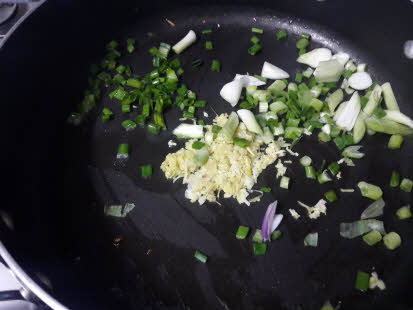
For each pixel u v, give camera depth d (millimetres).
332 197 175
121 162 188
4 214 154
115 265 161
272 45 231
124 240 167
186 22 240
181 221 171
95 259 162
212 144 188
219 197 176
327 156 188
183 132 192
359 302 153
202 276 157
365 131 196
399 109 206
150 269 160
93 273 159
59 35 199
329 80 211
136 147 192
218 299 153
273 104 200
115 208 175
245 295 153
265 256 162
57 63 207
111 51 225
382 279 157
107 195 179
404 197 177
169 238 167
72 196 180
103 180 183
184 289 155
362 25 213
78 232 170
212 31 237
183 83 214
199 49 229
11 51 174
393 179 179
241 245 164
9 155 176
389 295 154
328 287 156
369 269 160
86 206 177
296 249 163
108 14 217
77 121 202
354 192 178
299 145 191
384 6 193
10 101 180
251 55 226
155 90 205
